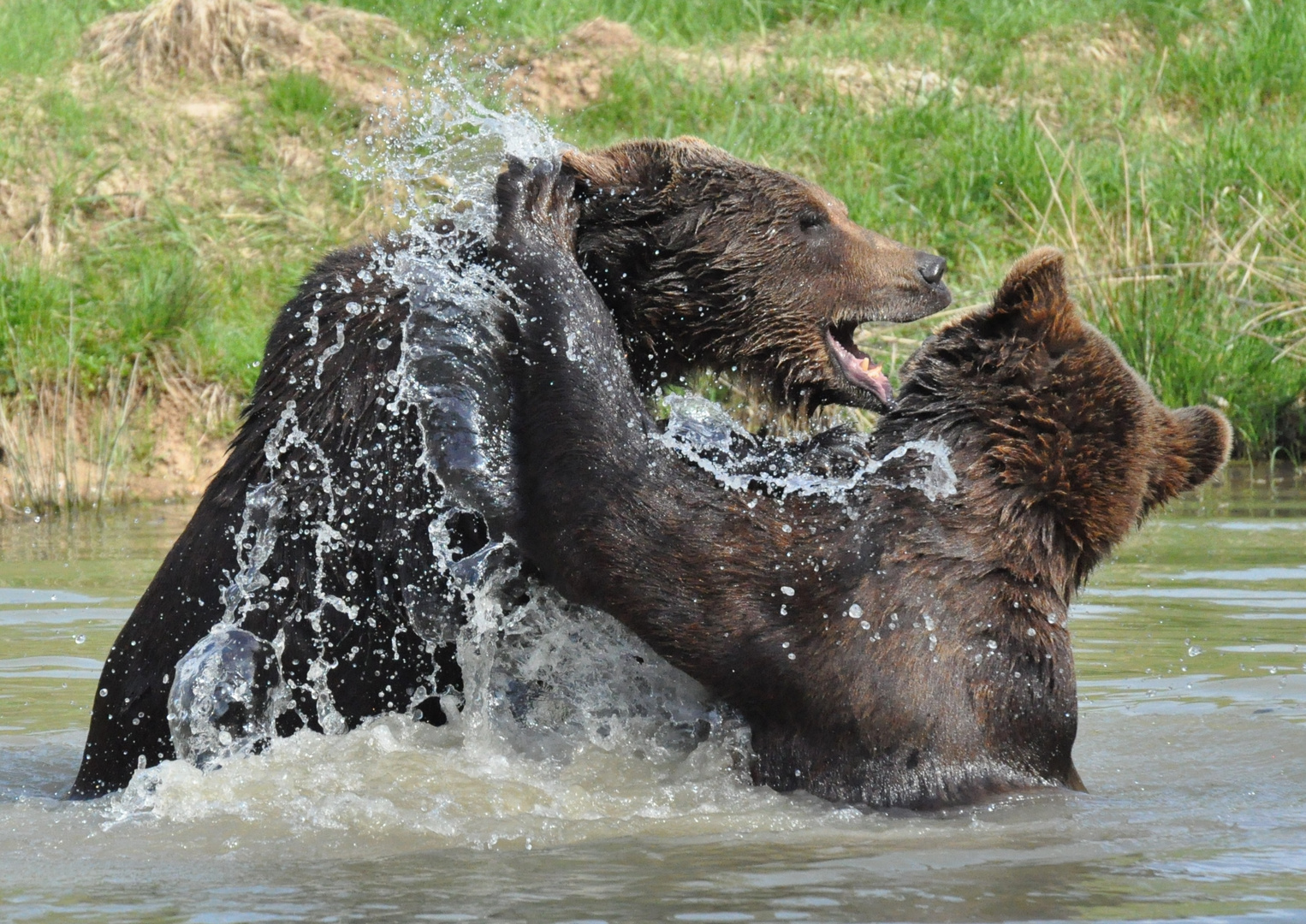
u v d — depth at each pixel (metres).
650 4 35.19
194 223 27.67
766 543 8.05
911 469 8.33
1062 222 27.77
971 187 28.91
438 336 8.51
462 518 8.83
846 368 10.57
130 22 31.70
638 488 8.08
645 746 8.87
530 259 8.62
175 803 7.89
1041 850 7.04
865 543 8.08
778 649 7.98
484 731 9.09
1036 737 8.10
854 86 32.62
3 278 25.05
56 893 6.48
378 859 6.96
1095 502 8.37
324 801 7.90
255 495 9.12
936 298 10.61
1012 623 8.11
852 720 7.95
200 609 9.21
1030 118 31.73
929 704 7.89
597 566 8.07
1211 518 19.12
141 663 9.34
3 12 32.41
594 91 31.12
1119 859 6.87
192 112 29.92
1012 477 8.29
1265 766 8.94
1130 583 14.91
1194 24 35.97
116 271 26.19
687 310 10.25
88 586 15.18
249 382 24.50
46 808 8.23
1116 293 25.48
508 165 9.27
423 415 8.44
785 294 10.32
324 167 29.02
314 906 6.21
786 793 8.09
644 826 7.51
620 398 8.33
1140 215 27.75
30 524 20.31
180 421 24.14
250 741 8.87
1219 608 13.66
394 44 32.12
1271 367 25.02
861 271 10.42
